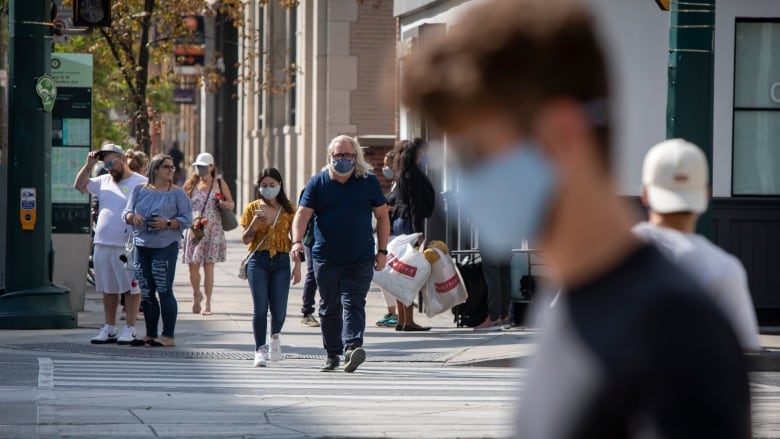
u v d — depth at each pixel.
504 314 34.28
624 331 3.67
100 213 31.25
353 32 69.06
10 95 34.84
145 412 20.12
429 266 33.91
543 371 3.86
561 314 3.85
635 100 34.28
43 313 34.50
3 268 38.84
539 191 3.81
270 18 81.00
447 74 3.78
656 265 3.78
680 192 11.64
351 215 25.19
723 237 34.53
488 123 3.79
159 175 30.31
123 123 61.81
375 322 37.28
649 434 3.59
